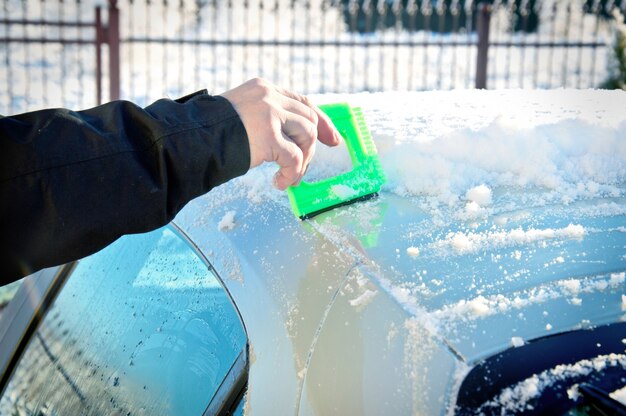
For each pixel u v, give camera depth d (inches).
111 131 34.2
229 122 35.7
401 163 44.7
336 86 369.1
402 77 438.3
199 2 428.1
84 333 48.9
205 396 35.4
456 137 46.4
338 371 29.9
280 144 37.2
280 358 32.2
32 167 32.4
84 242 33.2
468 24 369.4
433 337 29.1
